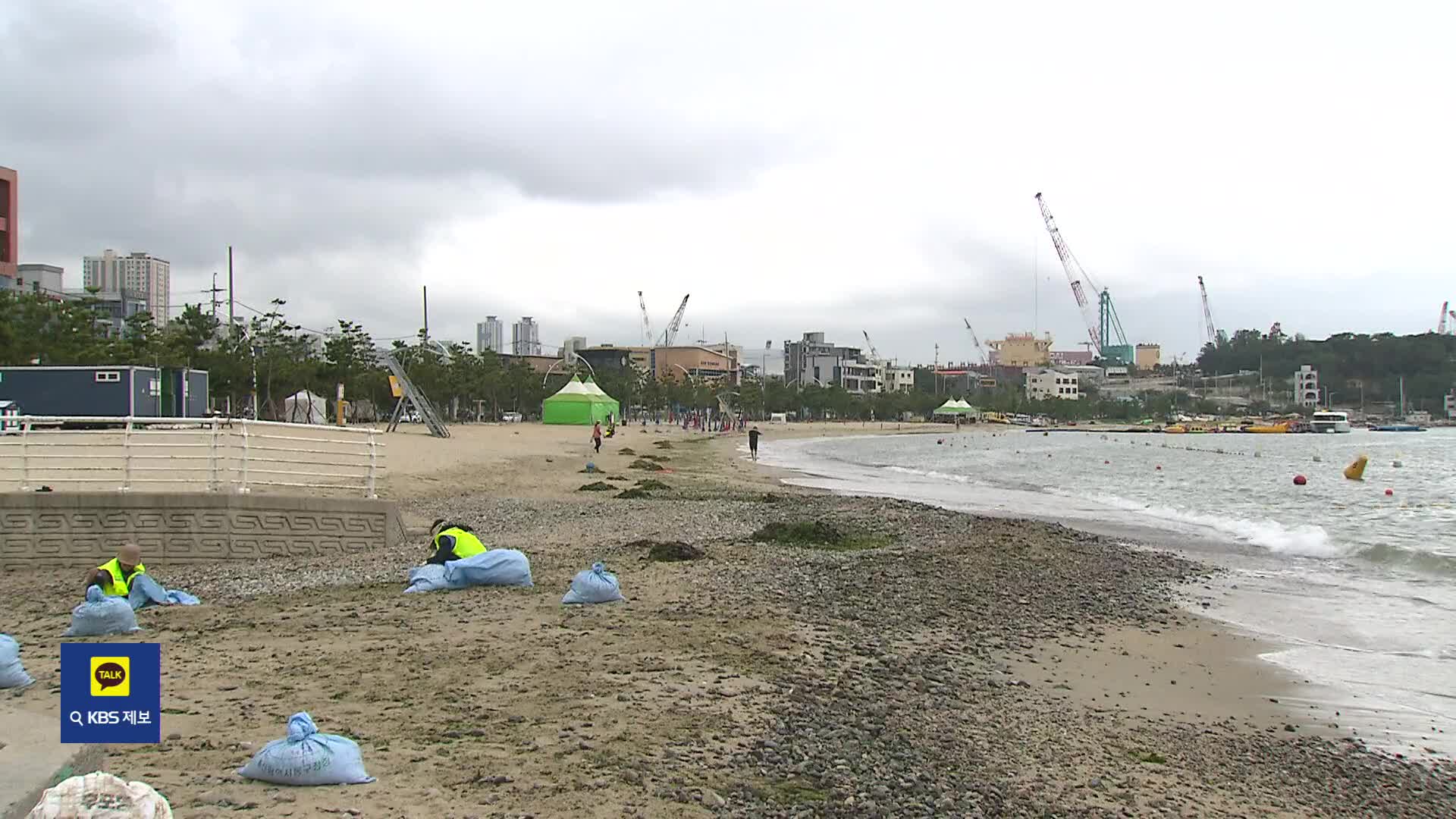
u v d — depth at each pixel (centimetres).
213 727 845
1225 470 7006
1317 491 5016
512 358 18450
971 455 9425
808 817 736
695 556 2059
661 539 2436
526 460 5388
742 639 1316
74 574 1945
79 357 6156
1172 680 1328
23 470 2070
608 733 880
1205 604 1884
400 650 1178
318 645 1198
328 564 1973
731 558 2128
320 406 9062
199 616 1390
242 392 8362
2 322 5731
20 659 1094
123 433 2094
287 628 1301
